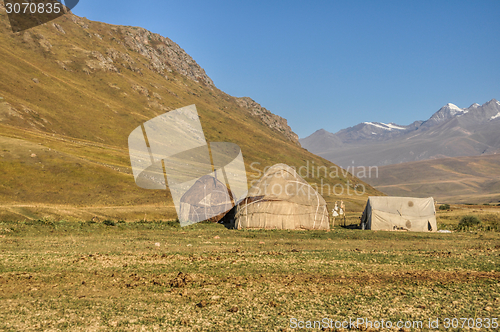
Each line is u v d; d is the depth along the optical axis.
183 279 10.52
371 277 11.30
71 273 10.87
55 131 123.94
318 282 10.57
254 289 9.82
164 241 18.06
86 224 23.22
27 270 10.98
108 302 8.55
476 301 9.06
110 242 17.11
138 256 13.59
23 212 35.31
